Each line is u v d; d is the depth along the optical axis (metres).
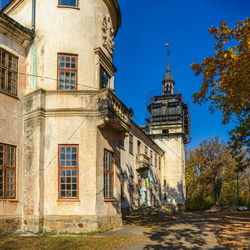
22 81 16.45
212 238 13.41
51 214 14.75
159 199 43.69
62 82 16.52
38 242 11.88
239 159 32.19
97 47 17.52
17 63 16.30
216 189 58.09
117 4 20.16
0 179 14.39
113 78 19.94
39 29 16.88
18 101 16.02
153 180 40.38
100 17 18.50
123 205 26.98
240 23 15.32
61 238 12.82
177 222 20.52
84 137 15.60
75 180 15.28
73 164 15.40
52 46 16.64
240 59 15.15
